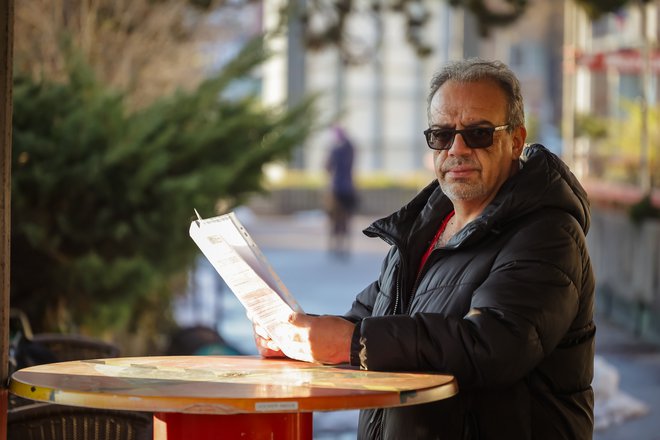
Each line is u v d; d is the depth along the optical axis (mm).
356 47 14391
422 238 4254
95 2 10914
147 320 9859
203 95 9227
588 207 4086
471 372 3611
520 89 4102
